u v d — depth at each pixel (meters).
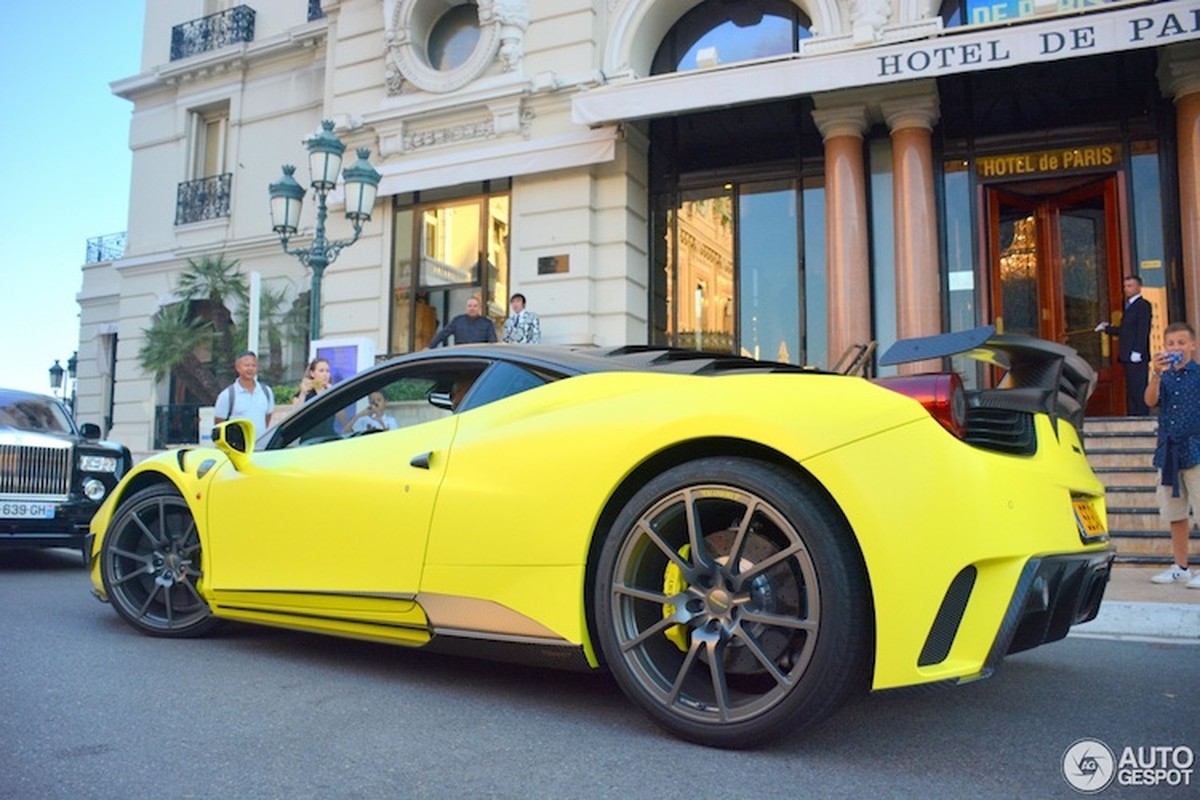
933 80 9.50
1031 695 3.16
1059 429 2.94
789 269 11.08
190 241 17.52
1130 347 8.77
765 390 2.59
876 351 9.91
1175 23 7.62
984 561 2.31
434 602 3.02
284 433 3.90
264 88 17.06
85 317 20.34
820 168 11.06
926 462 2.34
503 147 11.52
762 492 2.43
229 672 3.41
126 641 4.01
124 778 2.28
